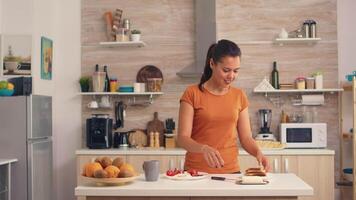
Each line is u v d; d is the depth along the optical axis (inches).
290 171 185.6
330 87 206.5
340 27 208.2
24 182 168.4
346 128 206.1
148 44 212.5
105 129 197.3
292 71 208.2
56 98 213.8
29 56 192.5
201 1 205.0
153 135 205.3
